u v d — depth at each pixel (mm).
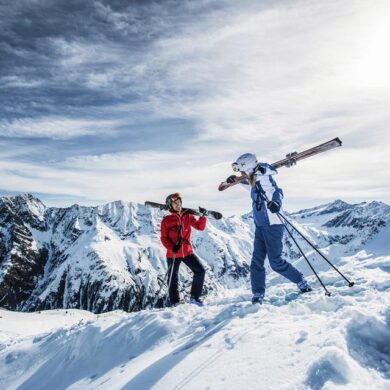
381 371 3645
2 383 7469
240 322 5469
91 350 6711
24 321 26391
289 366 3754
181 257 8375
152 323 6527
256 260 7191
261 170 6777
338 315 4801
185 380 4184
